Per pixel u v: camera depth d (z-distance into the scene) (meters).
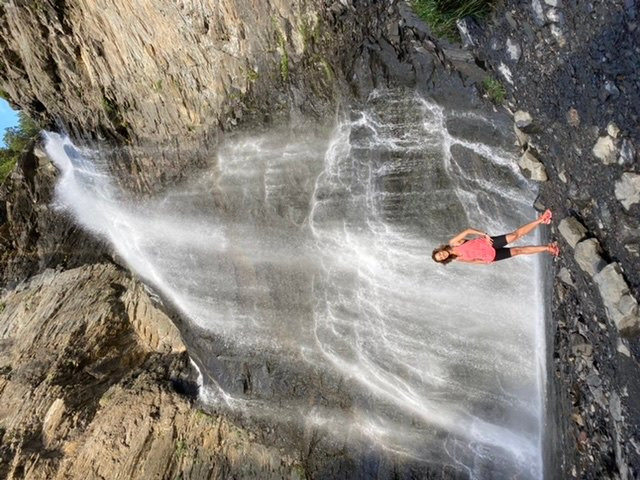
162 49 11.52
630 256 5.11
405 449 10.30
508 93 6.88
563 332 6.64
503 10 6.38
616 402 5.62
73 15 12.13
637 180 4.87
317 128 10.01
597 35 5.16
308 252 11.05
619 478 5.61
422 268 9.47
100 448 11.70
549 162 6.41
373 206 9.63
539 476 8.05
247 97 10.93
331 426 11.13
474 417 9.58
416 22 7.60
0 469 11.13
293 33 9.59
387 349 10.53
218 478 11.06
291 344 12.00
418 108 8.48
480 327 9.12
